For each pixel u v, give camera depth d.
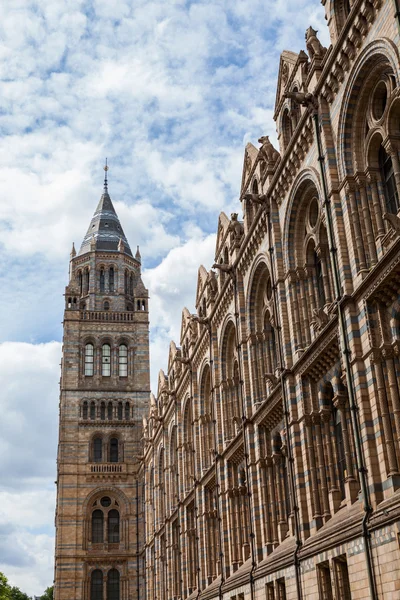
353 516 28.73
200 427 60.34
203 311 62.34
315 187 36.75
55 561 97.44
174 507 73.62
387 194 30.14
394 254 26.66
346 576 30.19
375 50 29.23
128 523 98.94
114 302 111.00
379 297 28.17
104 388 104.88
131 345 108.12
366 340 28.55
